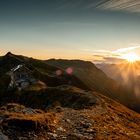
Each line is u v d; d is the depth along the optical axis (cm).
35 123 2342
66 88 10862
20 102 12262
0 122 2344
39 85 15150
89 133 2706
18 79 16662
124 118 5153
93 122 3366
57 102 8931
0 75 18700
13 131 2175
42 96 11088
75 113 3822
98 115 4188
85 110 4653
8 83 15738
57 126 2691
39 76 17638
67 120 3127
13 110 3581
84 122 3216
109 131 3042
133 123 4772
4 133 2103
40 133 2298
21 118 2373
